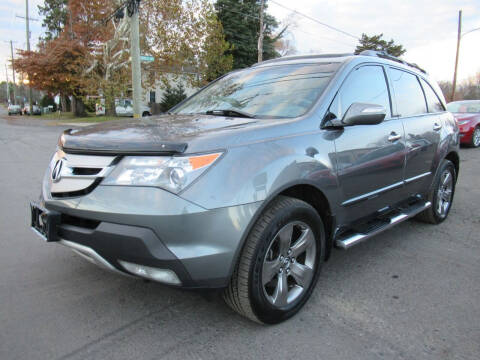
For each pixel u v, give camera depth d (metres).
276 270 2.44
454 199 5.89
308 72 3.23
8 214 4.88
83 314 2.60
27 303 2.73
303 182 2.44
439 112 4.53
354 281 3.15
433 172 4.24
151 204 2.01
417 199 4.09
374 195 3.22
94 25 30.39
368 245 3.97
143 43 24.03
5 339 2.31
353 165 2.90
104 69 27.61
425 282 3.14
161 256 2.01
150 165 2.06
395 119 3.55
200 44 25.56
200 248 2.04
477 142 12.10
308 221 2.56
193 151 2.06
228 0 36.31
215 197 2.05
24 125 26.34
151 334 2.39
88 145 2.27
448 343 2.34
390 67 3.72
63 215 2.37
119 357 2.17
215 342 2.32
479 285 3.10
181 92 38.16
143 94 27.28
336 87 2.97
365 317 2.61
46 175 2.67
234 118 2.80
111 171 2.16
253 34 38.16
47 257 3.54
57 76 34.34
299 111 2.80
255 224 2.27
